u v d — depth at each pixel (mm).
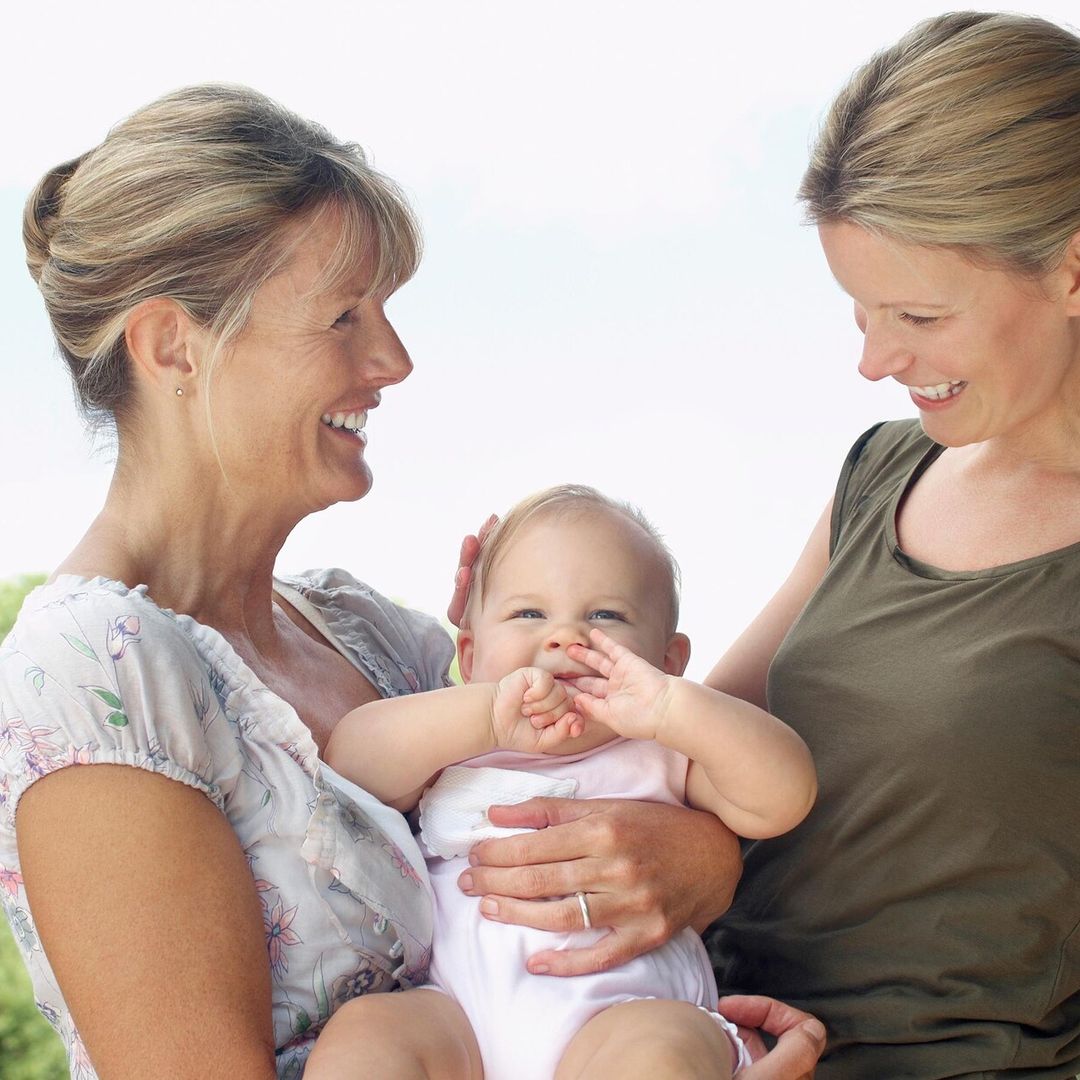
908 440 2006
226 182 1598
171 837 1410
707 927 1975
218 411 1652
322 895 1546
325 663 1954
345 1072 1407
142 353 1633
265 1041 1399
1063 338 1654
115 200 1604
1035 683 1664
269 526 1777
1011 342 1625
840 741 1806
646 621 1908
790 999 1828
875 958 1758
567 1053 1542
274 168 1624
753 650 2131
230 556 1763
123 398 1675
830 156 1658
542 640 1851
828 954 1795
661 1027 1480
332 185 1670
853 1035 1749
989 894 1692
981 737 1672
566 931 1623
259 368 1649
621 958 1614
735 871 1747
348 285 1684
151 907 1378
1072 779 1657
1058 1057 1709
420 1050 1475
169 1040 1349
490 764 1811
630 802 1721
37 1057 4246
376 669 2012
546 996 1585
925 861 1723
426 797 1792
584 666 1834
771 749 1672
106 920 1372
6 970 4293
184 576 1726
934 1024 1703
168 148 1606
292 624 1963
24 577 5207
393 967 1613
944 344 1628
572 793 1765
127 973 1359
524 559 1902
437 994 1600
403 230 1753
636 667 1717
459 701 1735
